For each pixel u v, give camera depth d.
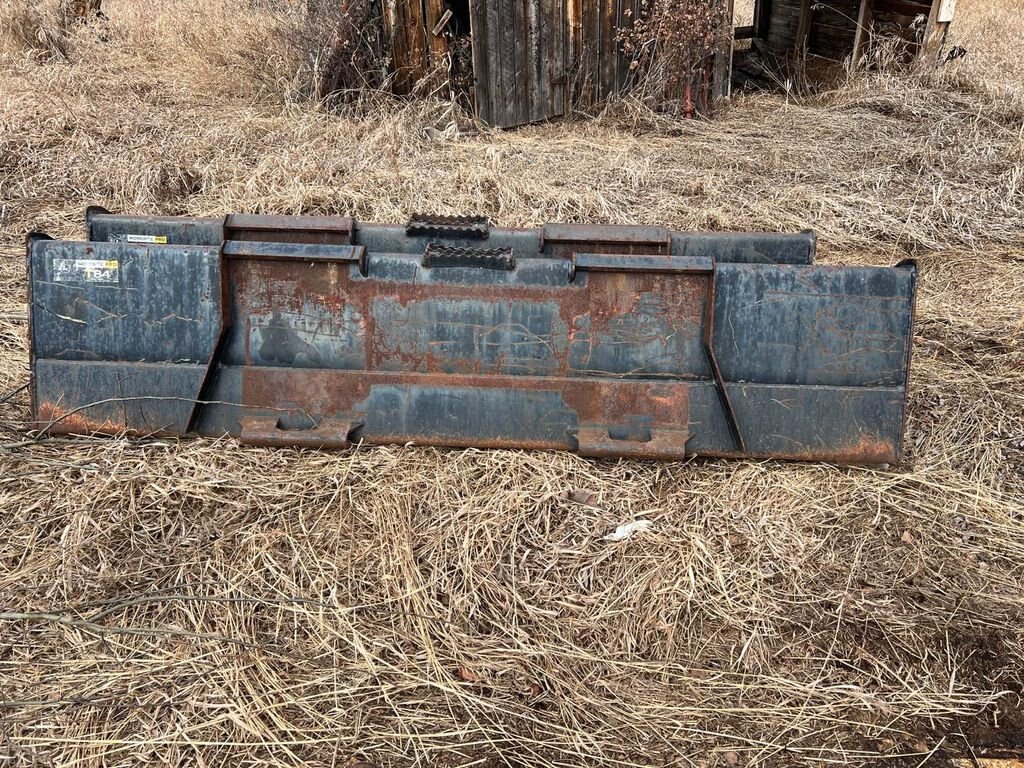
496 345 3.74
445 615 3.08
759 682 2.95
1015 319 5.34
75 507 3.41
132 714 2.71
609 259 3.69
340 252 3.70
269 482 3.57
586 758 2.69
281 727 2.70
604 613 3.14
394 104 8.48
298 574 3.20
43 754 2.59
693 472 3.72
